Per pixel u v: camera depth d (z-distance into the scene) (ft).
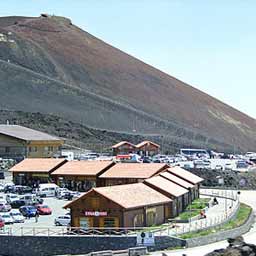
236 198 442.50
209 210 371.76
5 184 421.18
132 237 257.14
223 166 599.16
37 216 325.42
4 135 517.96
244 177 551.59
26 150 514.68
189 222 315.37
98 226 282.56
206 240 275.59
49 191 398.62
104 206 282.15
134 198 296.51
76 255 255.70
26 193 395.55
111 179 400.88
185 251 253.65
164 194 326.85
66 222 295.89
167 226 298.56
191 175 422.00
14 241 260.21
